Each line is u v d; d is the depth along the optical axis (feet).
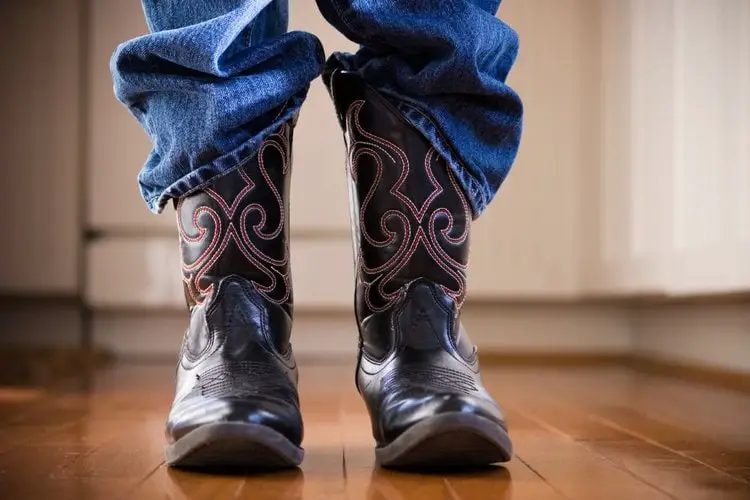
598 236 8.02
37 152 8.43
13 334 8.45
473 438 2.45
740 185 5.25
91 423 3.73
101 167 8.28
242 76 2.65
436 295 2.77
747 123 5.15
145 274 8.25
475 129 2.82
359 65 2.88
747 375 5.82
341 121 2.93
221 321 2.70
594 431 3.51
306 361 7.89
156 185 2.81
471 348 2.82
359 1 2.64
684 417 4.00
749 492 2.33
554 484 2.41
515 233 8.27
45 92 8.43
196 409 2.48
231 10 2.67
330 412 4.14
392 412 2.56
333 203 8.18
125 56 2.67
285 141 2.83
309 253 8.20
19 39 8.43
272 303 2.78
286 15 2.99
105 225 8.25
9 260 8.40
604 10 7.90
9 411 4.19
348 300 8.21
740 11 5.29
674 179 6.37
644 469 2.65
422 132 2.75
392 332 2.74
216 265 2.74
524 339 8.55
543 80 8.24
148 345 8.48
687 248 6.13
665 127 6.55
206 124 2.61
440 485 2.38
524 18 8.23
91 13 8.29
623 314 8.55
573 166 8.23
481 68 2.81
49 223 8.41
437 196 2.79
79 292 8.40
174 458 2.51
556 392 5.24
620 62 7.50
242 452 2.44
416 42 2.68
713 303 6.66
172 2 2.72
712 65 5.72
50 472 2.56
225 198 2.73
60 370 6.77
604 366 7.54
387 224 2.79
